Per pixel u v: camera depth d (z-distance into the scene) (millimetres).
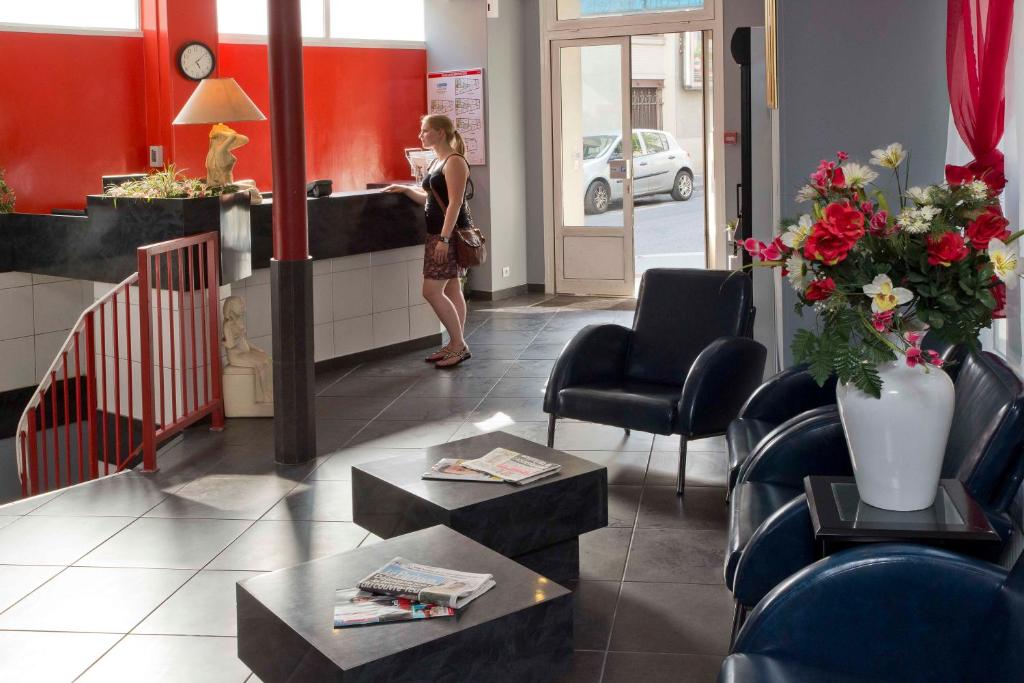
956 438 2930
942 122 4531
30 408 5906
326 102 9602
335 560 3100
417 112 10422
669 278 5355
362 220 7559
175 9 8016
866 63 4555
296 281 5285
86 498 4879
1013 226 3352
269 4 5117
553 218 10617
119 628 3562
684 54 16406
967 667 2266
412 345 8148
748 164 5809
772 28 5043
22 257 6977
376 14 10078
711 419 4742
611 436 5766
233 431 6016
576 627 3502
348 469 5289
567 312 9609
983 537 2402
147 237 6152
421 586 2828
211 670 3268
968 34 3426
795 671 2281
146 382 5211
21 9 7520
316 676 2566
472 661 2674
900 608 2291
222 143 6449
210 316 6023
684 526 4402
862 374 2488
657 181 14828
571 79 10305
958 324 2521
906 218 2480
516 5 10312
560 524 3768
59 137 7699
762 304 5828
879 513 2547
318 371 7441
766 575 2869
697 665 3244
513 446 4188
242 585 2930
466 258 7469
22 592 3854
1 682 3209
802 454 3490
